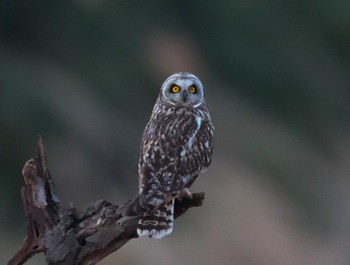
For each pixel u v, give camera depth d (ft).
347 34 76.43
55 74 68.85
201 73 73.10
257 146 69.87
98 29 71.51
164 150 29.27
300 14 76.48
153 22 73.10
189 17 73.77
